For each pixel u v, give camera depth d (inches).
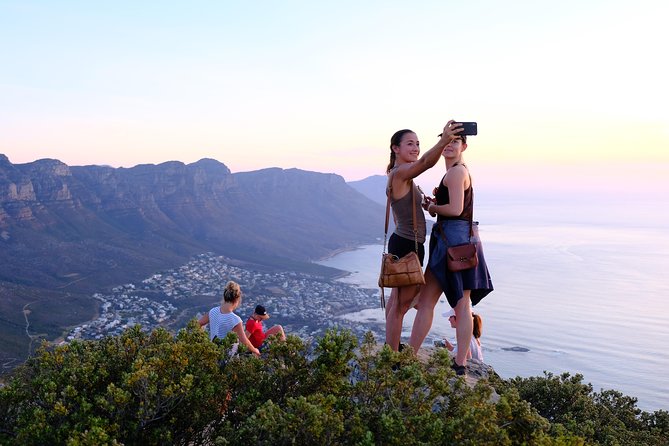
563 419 314.8
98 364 197.0
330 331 189.0
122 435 163.3
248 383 193.6
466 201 233.9
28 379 191.5
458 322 242.7
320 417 151.2
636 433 316.5
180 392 171.2
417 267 220.2
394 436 152.5
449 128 206.1
